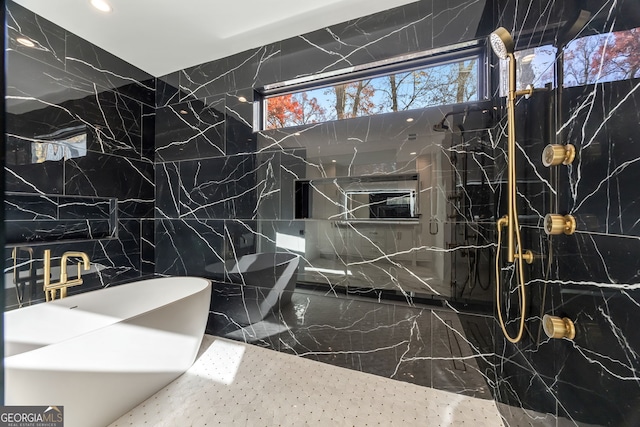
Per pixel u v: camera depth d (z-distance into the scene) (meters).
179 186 2.26
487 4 1.45
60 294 1.72
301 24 1.74
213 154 2.14
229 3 1.56
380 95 1.75
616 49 0.63
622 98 0.62
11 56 1.55
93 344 1.25
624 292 0.61
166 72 2.29
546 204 0.94
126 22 1.71
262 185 1.99
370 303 1.72
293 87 1.97
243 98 2.03
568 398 0.82
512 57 1.03
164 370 1.56
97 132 1.97
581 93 0.76
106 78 2.01
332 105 1.88
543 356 0.97
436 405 1.44
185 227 2.24
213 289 2.14
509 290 1.27
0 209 0.54
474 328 1.50
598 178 0.69
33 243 1.66
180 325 1.65
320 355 1.82
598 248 0.69
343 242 1.78
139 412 1.37
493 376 1.46
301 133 1.88
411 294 1.63
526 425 1.10
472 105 1.52
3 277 0.55
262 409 1.40
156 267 2.35
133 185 2.21
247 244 2.04
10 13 1.54
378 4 1.58
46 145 1.70
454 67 1.60
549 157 0.85
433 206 1.59
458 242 1.53
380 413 1.38
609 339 0.65
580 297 0.76
